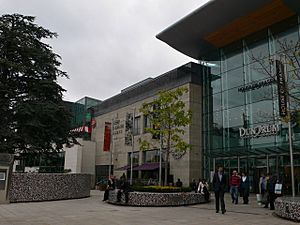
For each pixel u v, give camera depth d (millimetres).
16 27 24188
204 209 15281
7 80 22969
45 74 24531
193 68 34906
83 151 46656
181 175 32438
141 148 27469
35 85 23328
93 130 49625
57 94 24562
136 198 17016
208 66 34562
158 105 23297
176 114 22375
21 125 22125
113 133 43250
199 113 34000
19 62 23547
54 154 24078
